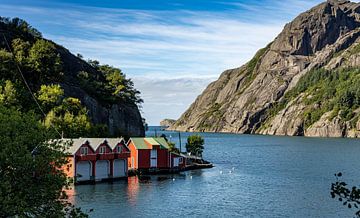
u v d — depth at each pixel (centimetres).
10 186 2883
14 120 3250
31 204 3077
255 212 6831
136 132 19625
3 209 2820
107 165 10162
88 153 9606
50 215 3081
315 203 7475
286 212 6825
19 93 13212
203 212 6831
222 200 7812
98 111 17112
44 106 13662
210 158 16975
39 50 16225
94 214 6606
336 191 2027
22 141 3091
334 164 14162
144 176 11200
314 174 11575
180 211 6888
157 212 6812
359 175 11256
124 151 10512
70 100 14375
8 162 2998
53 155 3203
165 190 8862
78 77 18888
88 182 9656
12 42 17088
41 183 3133
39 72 15725
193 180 10469
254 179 10669
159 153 11969
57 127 11675
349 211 6838
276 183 9938
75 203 7394
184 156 12794
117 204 7362
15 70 15038
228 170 12688
